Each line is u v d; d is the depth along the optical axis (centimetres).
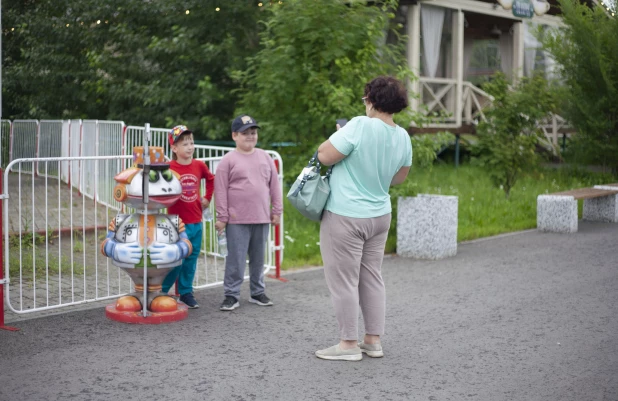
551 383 469
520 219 1231
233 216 643
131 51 1642
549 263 880
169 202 595
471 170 1761
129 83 1562
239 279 654
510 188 1435
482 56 2108
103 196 1096
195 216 644
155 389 452
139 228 599
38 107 1809
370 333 517
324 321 616
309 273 819
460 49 1939
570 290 737
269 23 1088
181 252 604
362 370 491
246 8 1500
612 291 732
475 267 856
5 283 599
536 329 595
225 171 638
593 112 1595
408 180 959
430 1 1822
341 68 1038
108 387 454
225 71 1474
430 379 475
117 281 751
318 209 494
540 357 522
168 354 522
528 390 456
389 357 520
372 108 499
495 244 1020
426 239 907
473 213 1235
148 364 499
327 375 481
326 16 1047
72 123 1309
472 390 455
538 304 679
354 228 490
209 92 1468
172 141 637
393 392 451
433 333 582
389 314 641
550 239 1061
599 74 1584
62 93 1781
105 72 1672
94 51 1638
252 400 436
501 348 543
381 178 495
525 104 1335
